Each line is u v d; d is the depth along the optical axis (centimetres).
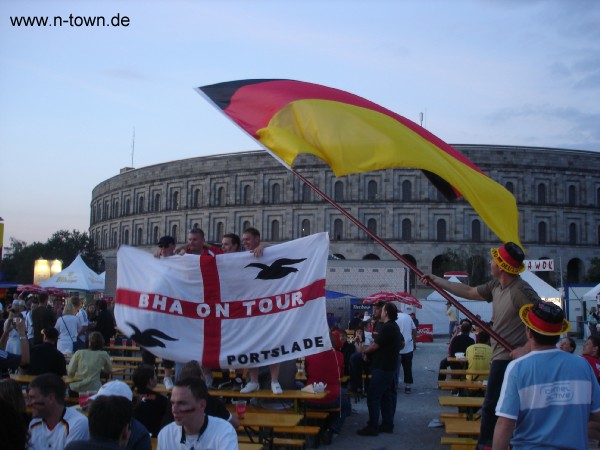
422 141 911
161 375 1681
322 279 1004
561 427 525
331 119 927
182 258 1005
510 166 9969
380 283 4356
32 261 11425
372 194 10038
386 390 1432
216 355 982
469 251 9550
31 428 655
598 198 10275
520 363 546
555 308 547
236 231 10562
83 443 520
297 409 1162
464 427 1060
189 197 11156
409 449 1259
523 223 9894
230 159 10769
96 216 13712
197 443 594
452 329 4488
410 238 9838
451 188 914
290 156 907
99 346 1377
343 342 1941
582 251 10050
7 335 1112
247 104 1010
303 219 10156
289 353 983
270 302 999
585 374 538
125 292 1000
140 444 638
